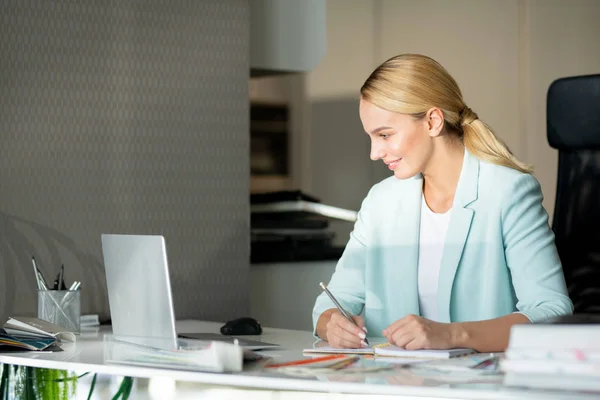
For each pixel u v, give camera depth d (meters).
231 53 2.97
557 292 1.95
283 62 3.19
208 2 2.92
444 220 2.20
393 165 2.12
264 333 2.27
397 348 1.76
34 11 2.60
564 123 2.69
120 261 1.80
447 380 1.40
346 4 4.41
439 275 2.13
